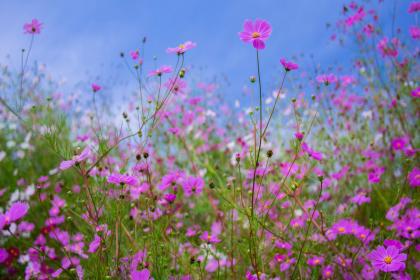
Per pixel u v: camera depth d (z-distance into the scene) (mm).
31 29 2012
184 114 3020
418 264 2002
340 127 2824
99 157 1924
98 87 2221
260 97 1708
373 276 1970
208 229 2387
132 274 1739
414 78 2793
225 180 2547
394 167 2543
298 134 1942
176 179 2053
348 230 2020
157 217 2010
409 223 2039
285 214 2211
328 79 2227
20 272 2320
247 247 1979
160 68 1936
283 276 2037
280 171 2281
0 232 2402
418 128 2746
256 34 1723
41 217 2564
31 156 3109
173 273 1899
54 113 2256
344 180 2518
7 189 2855
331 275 1982
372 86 2992
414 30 2604
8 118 3170
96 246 1860
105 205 1903
